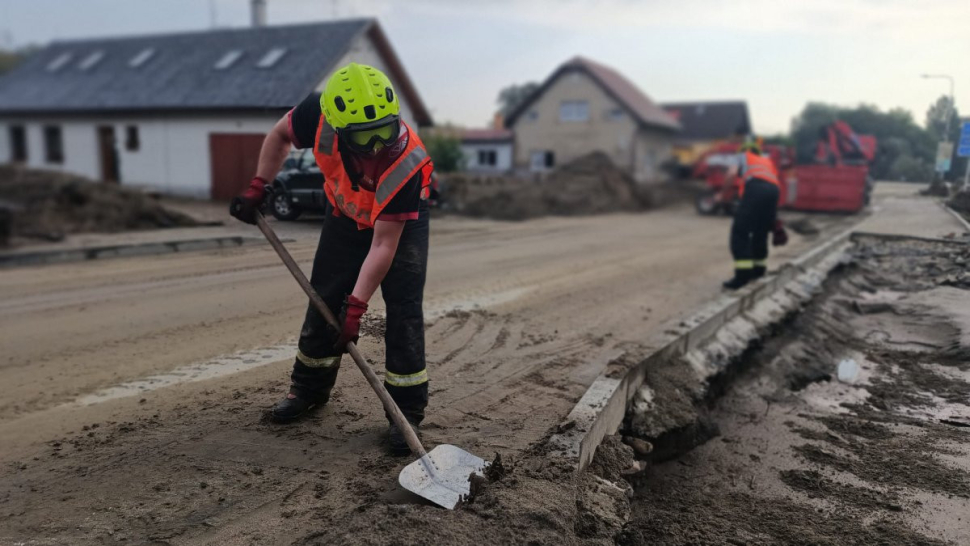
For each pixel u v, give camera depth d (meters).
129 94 20.62
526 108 35.12
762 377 5.74
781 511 3.61
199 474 3.03
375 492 2.88
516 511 2.68
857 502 3.69
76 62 24.48
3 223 10.23
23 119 22.98
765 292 7.37
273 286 4.95
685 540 3.25
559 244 12.30
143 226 11.99
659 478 4.07
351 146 2.92
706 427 4.65
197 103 17.84
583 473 3.29
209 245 7.48
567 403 4.04
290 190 3.78
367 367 3.08
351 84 2.88
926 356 5.85
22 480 3.00
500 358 4.94
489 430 3.59
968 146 6.88
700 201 21.33
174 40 23.19
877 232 9.16
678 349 5.27
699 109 45.44
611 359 4.94
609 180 24.95
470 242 12.00
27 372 4.52
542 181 24.66
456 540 2.46
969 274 6.93
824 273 8.63
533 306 6.73
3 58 34.94
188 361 4.61
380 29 18.88
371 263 3.03
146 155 19.50
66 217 11.77
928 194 7.75
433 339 5.35
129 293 6.93
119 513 2.72
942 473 3.98
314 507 2.76
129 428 3.54
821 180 17.03
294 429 3.50
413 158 3.00
